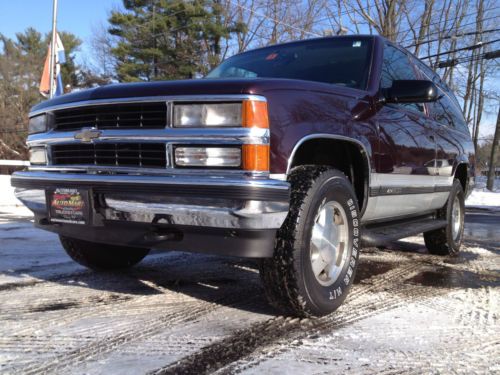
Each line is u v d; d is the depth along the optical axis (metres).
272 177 2.42
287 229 2.53
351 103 3.14
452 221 5.13
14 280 3.64
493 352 2.31
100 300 3.12
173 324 2.64
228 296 3.24
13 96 49.78
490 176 28.03
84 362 2.12
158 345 2.33
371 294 3.39
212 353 2.24
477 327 2.68
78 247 3.68
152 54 31.72
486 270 4.37
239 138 2.35
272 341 2.40
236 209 2.32
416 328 2.64
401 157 3.70
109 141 2.66
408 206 4.12
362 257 4.98
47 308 2.92
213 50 31.53
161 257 4.70
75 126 2.89
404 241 6.23
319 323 2.70
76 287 3.45
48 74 20.44
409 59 4.55
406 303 3.15
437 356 2.25
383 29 26.41
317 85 2.93
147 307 2.97
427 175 4.26
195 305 3.02
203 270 4.10
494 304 3.17
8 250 4.98
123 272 3.97
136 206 2.57
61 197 2.84
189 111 2.46
